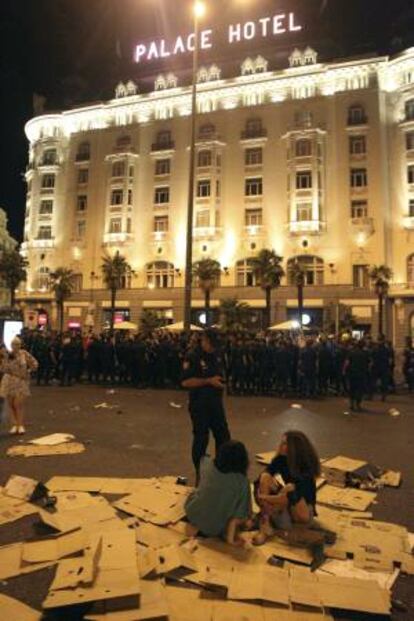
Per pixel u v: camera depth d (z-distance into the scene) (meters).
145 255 48.06
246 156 46.31
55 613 3.14
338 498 5.52
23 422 9.93
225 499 4.33
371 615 3.22
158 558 3.76
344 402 14.14
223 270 44.97
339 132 43.28
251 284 44.28
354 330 39.75
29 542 4.14
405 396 16.42
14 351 8.91
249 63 47.72
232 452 4.48
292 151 43.84
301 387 15.68
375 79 43.28
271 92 46.31
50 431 9.02
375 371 15.09
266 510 4.57
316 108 44.47
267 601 3.28
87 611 3.14
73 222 51.09
